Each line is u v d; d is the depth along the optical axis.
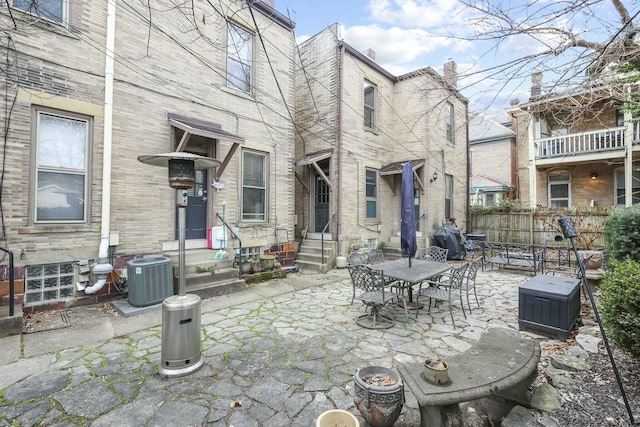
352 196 9.57
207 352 3.50
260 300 5.59
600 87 3.71
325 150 9.41
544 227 11.22
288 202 8.34
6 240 4.34
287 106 8.30
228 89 6.97
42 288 4.68
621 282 2.59
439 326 4.33
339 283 6.99
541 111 4.68
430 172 10.65
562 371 2.86
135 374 3.01
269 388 2.78
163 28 5.94
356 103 9.76
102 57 5.18
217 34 6.81
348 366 3.18
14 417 2.36
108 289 5.21
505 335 2.85
